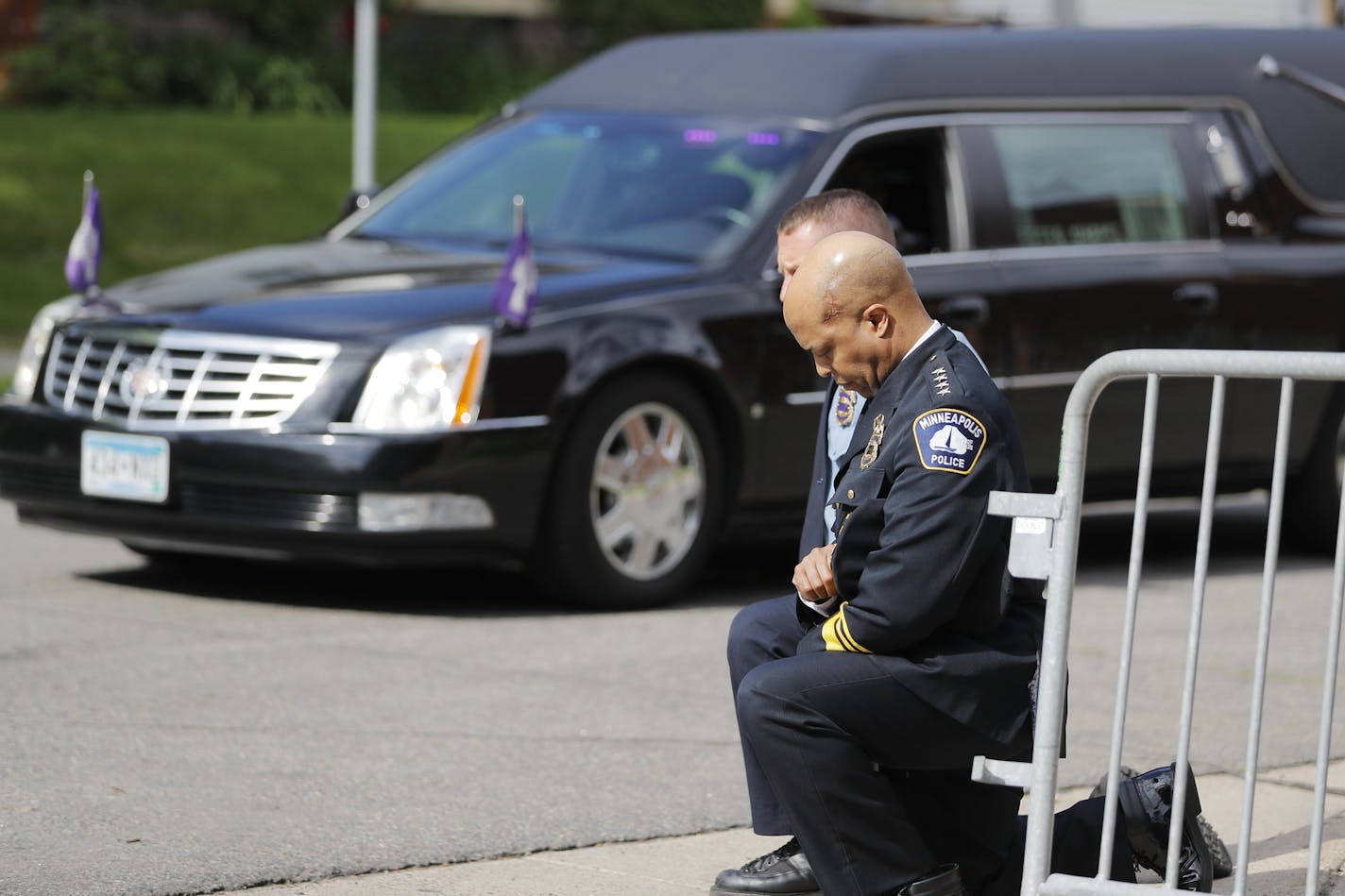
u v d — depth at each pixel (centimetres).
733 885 959
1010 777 839
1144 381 1980
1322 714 797
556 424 1666
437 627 1650
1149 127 2064
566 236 1906
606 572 1712
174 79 5788
